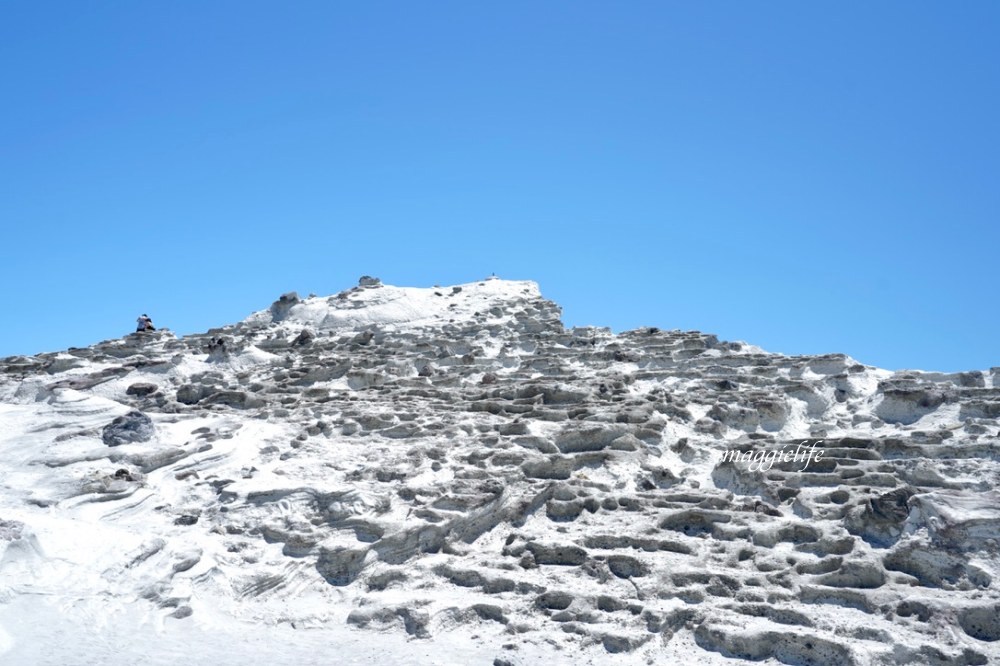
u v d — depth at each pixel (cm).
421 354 3078
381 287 4153
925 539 1376
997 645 1153
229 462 1903
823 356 2592
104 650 1169
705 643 1227
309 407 2350
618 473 1828
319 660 1184
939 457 1781
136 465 1798
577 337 3234
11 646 1150
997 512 1373
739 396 2328
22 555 1333
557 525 1659
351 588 1474
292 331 3641
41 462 1780
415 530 1557
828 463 1800
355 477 1809
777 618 1259
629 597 1337
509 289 4206
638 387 2544
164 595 1337
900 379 2312
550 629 1268
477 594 1411
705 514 1598
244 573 1443
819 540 1469
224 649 1217
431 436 2067
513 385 2542
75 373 2856
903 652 1129
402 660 1181
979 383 2278
